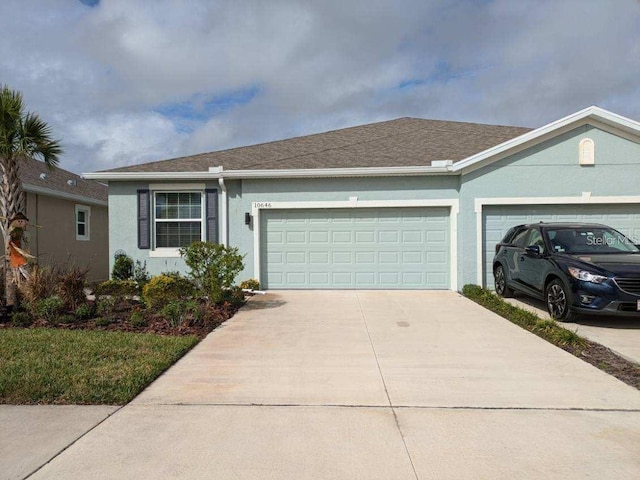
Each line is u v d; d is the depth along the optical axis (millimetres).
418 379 5004
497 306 9016
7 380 4758
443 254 11570
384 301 9945
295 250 11844
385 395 4543
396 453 3410
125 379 4836
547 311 8648
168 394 4574
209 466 3234
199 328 7312
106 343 6219
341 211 11734
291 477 3102
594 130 10945
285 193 11758
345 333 7098
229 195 11992
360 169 11328
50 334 6727
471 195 11250
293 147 14094
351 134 15344
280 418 4008
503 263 10188
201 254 9039
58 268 11000
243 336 6922
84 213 18625
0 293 8891
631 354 5906
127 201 12172
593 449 3467
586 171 10992
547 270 8156
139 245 12102
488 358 5762
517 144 10859
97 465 3252
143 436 3676
